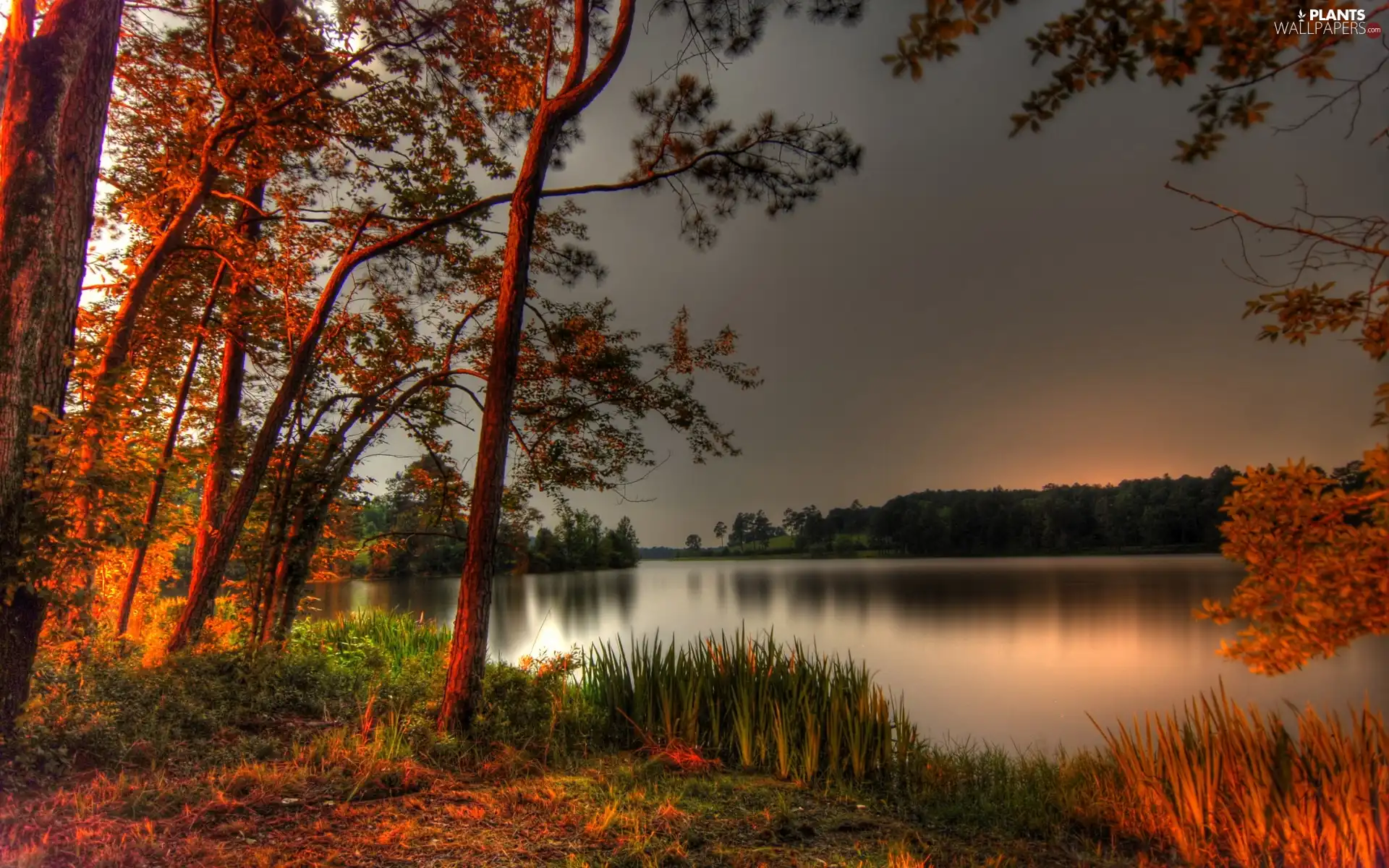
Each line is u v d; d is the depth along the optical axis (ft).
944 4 6.64
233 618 47.83
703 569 499.10
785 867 14.65
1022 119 8.82
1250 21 7.56
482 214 39.68
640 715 27.32
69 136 19.06
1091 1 7.86
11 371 17.62
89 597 18.38
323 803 16.28
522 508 44.09
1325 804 15.64
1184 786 17.65
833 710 24.11
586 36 27.81
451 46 35.96
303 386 39.81
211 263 40.78
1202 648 79.20
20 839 12.80
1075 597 154.51
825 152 33.86
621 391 41.24
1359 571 7.82
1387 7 7.48
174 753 18.76
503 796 17.63
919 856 15.92
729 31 30.40
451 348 42.01
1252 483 8.89
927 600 152.87
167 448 34.40
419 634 48.52
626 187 34.81
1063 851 17.06
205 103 33.12
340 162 37.76
